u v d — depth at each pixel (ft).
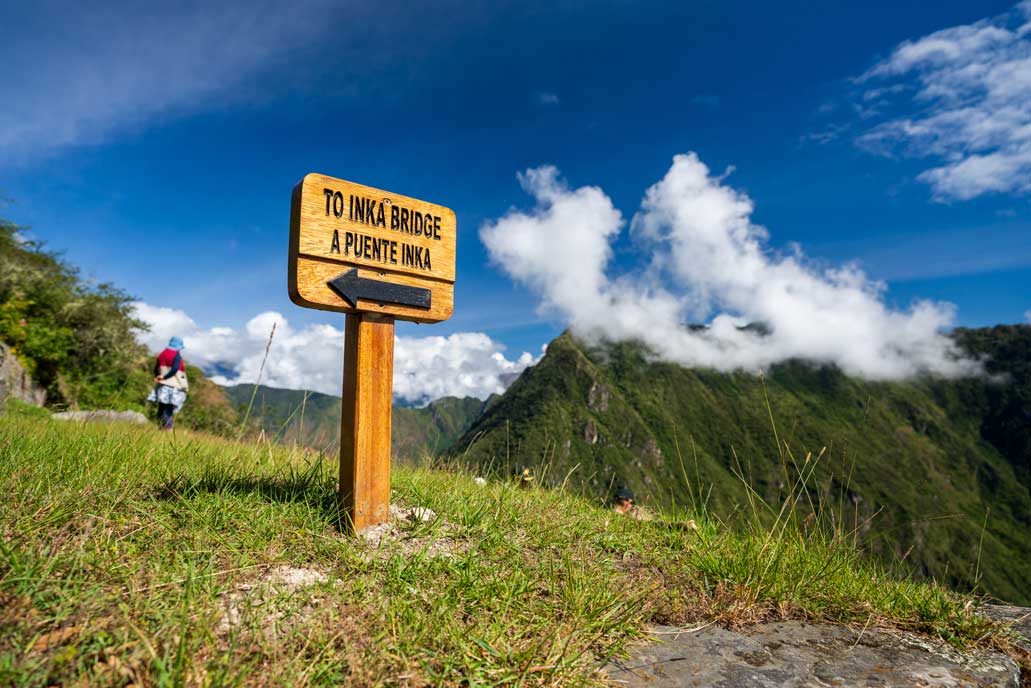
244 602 6.95
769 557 10.68
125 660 5.37
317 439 15.44
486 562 9.89
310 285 9.99
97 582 6.65
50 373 41.45
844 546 10.79
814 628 8.90
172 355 30.40
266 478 12.60
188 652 5.73
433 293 11.90
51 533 7.70
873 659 7.73
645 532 13.50
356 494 10.23
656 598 9.53
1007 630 8.95
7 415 17.08
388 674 6.13
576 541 12.17
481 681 6.20
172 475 11.71
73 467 10.61
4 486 8.92
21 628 5.58
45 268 49.37
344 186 10.62
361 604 7.51
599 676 6.76
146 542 8.17
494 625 7.45
